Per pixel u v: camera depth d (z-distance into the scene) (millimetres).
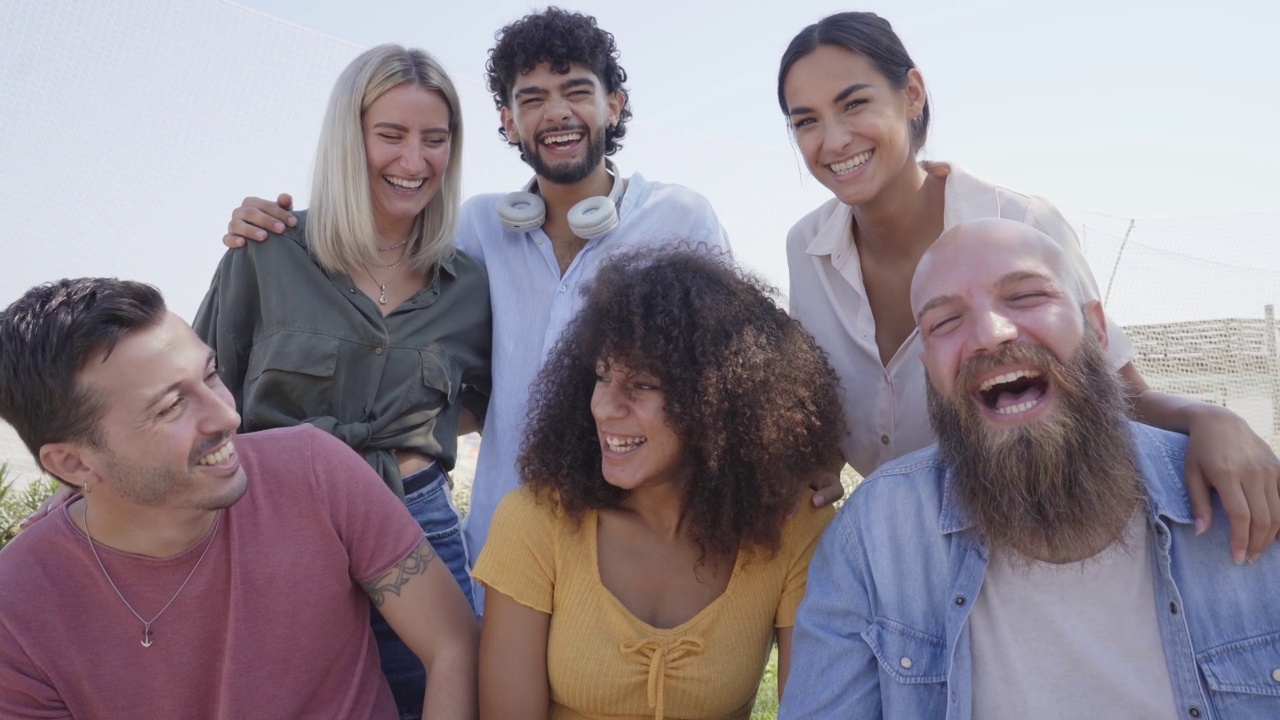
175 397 1422
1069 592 1436
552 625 1573
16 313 1418
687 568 1582
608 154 2145
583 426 1586
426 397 1887
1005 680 1438
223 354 1867
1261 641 1396
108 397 1401
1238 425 1458
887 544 1517
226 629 1505
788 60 1794
